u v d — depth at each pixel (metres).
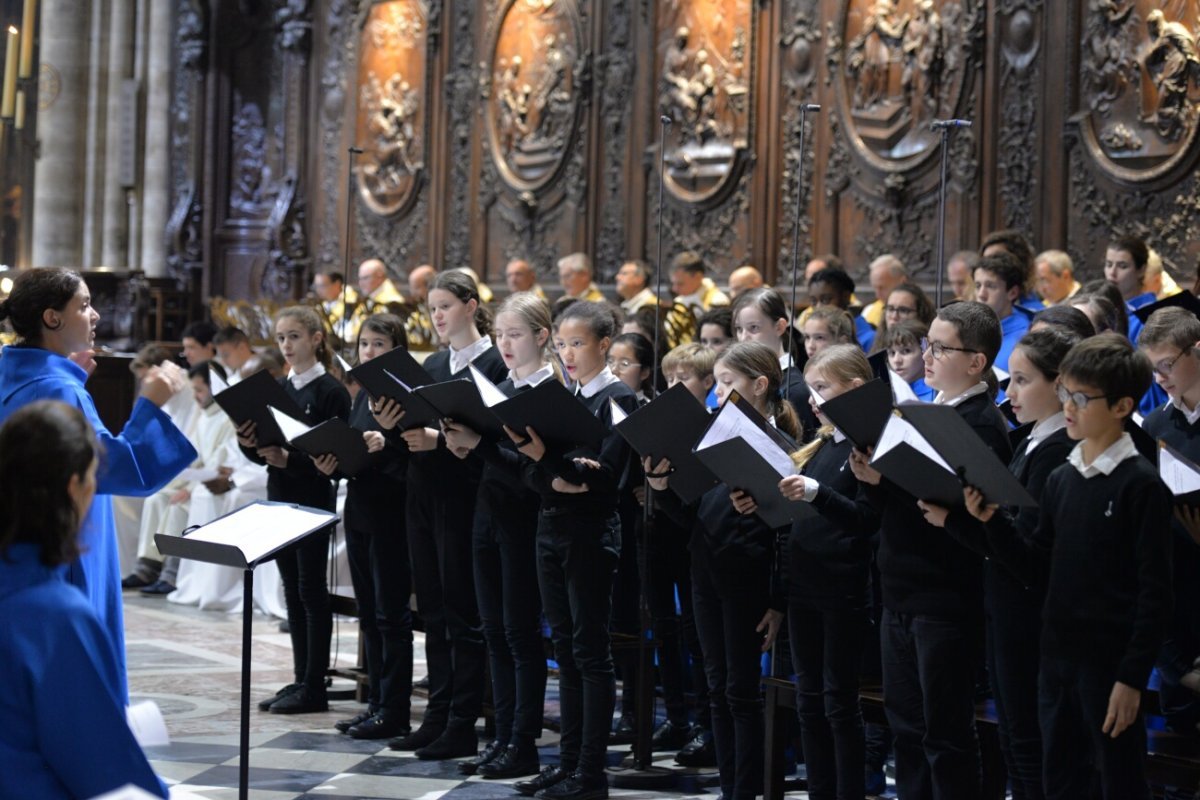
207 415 13.46
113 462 5.53
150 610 12.82
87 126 22.23
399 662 8.28
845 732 6.16
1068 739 5.12
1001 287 8.86
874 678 6.64
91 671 3.47
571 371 7.38
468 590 7.84
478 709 7.91
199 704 9.16
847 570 6.16
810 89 14.66
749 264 15.09
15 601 3.49
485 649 7.93
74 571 5.26
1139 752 5.00
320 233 20.14
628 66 16.38
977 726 6.03
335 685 9.89
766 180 15.02
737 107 15.21
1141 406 8.08
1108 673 5.01
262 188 20.67
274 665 10.50
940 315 5.89
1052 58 12.72
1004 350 8.80
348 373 7.32
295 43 20.23
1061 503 5.16
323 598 8.95
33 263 22.06
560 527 7.03
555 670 10.00
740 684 6.68
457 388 6.77
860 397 5.53
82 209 22.27
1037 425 5.60
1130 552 5.02
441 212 18.59
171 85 21.56
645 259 16.11
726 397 6.76
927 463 5.18
